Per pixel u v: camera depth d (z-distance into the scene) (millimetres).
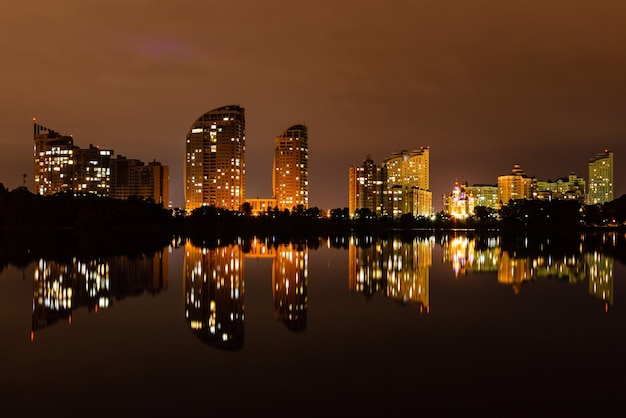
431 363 32375
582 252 129000
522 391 27750
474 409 25516
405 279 73562
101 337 38906
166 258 107500
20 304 53031
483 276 77250
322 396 27031
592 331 40688
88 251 123562
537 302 54094
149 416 24672
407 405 25938
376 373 30469
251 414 24875
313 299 56000
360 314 47688
